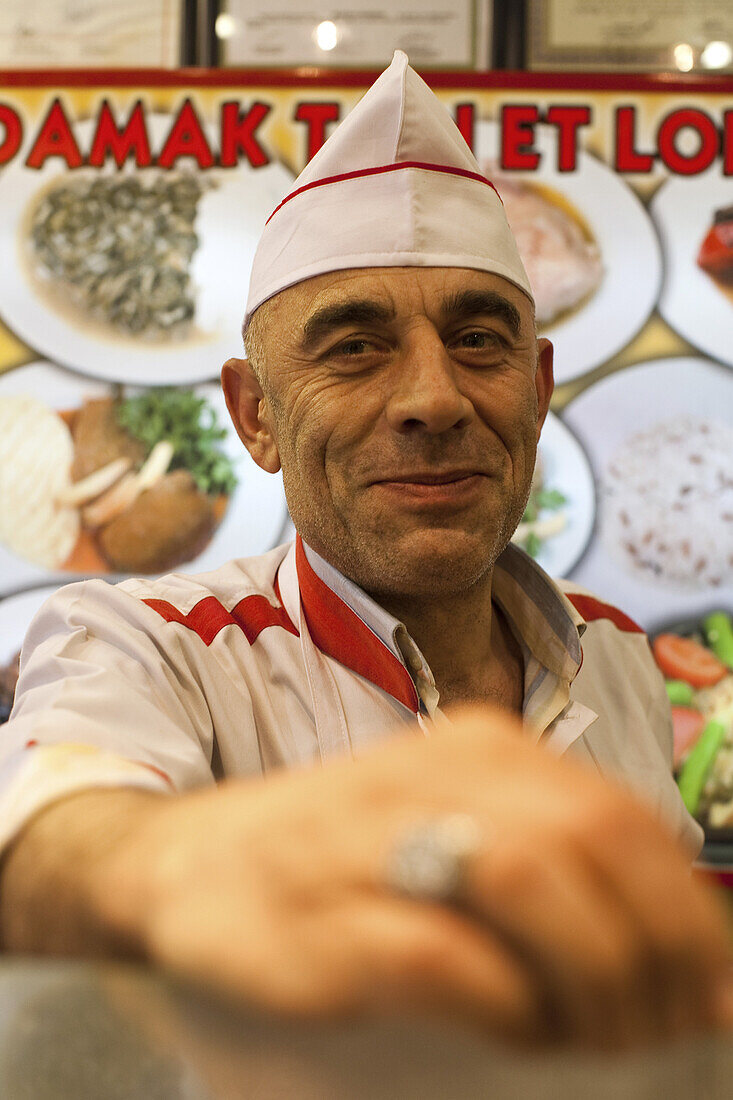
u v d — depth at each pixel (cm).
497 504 82
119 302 158
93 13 161
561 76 160
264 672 86
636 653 109
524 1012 17
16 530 155
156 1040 14
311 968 18
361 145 85
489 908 18
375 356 81
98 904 27
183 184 160
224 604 91
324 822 22
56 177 160
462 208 86
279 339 86
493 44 160
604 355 157
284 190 160
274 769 82
